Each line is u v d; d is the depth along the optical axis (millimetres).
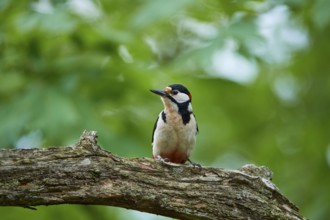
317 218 13844
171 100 10922
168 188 8445
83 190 8133
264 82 16766
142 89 12938
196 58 13172
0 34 12719
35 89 11961
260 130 16953
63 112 11461
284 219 8688
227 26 13508
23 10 12891
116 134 12023
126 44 12938
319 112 16500
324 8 12781
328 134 16094
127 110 13156
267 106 16938
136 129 12898
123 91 12891
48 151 8156
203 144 16672
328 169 15383
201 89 15508
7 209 12297
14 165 7961
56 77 12398
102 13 14172
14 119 11500
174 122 10766
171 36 16250
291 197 15141
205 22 14945
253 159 16781
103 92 12766
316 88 16672
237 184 8672
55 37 12641
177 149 10922
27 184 7953
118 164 8352
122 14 14352
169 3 12789
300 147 16344
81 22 12414
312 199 14781
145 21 12680
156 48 16359
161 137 10836
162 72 14352
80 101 12000
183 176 8562
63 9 12406
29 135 11734
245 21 13719
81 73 12359
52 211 12406
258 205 8648
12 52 12789
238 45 13367
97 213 12703
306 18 14867
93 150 8281
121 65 12617
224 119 16641
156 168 8500
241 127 16781
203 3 14438
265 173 9094
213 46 13133
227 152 16891
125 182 8297
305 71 16625
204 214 8477
